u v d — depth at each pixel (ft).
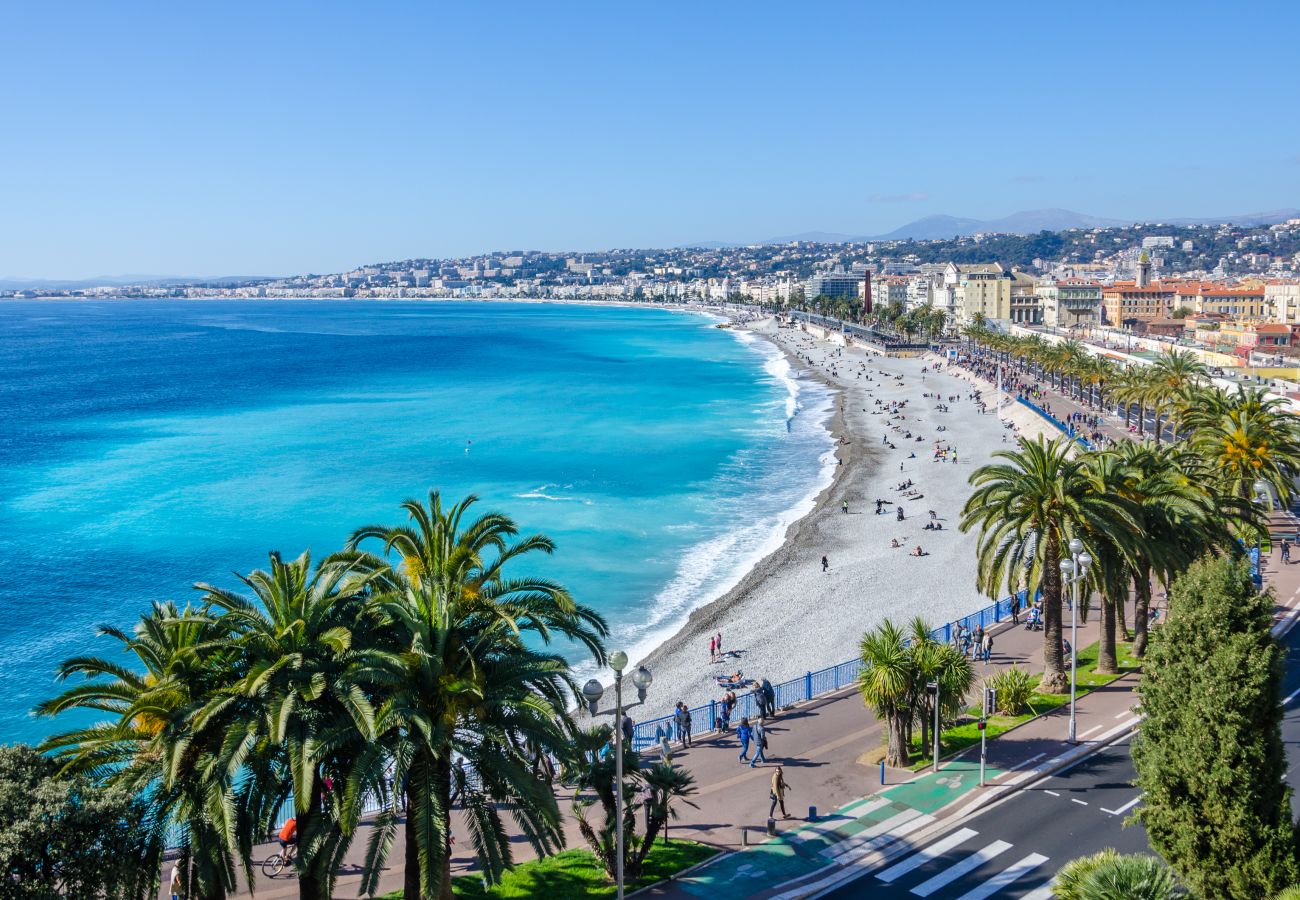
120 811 80.69
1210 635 85.30
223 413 614.75
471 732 93.97
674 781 105.91
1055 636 159.94
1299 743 134.51
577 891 101.96
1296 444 225.76
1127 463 174.09
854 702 159.84
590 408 632.38
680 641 223.10
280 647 88.12
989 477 162.20
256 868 105.40
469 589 98.27
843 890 102.68
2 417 596.29
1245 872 82.48
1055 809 119.65
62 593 260.83
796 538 310.86
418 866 90.02
